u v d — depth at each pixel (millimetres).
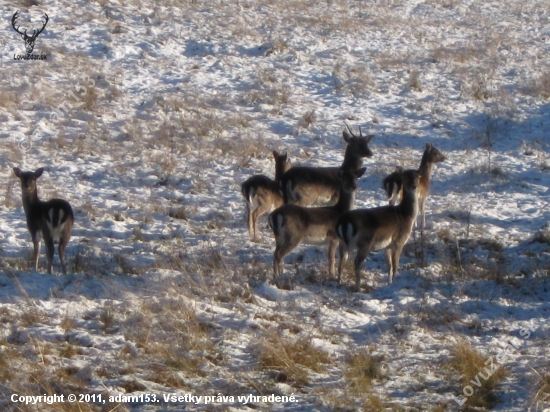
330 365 24734
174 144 52125
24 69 60250
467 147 55938
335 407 21781
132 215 41875
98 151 50125
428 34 80438
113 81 60750
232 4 81312
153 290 29031
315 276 33906
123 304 27328
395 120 60000
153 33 69562
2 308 26328
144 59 65000
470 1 95562
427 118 60625
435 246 39531
